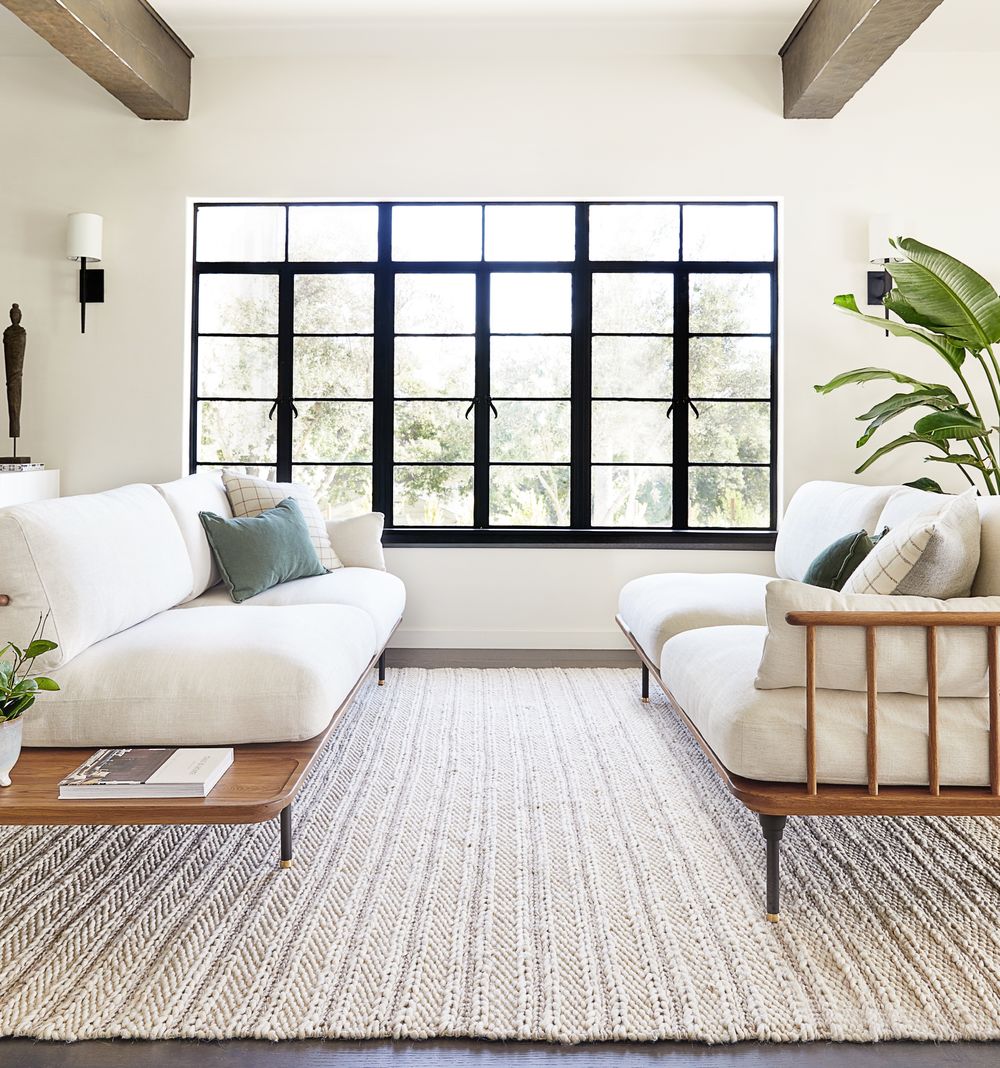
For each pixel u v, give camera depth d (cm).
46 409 438
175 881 201
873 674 181
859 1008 154
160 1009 153
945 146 429
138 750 202
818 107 414
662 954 171
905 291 338
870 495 300
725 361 457
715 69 430
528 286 458
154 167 435
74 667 214
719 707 197
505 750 290
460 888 198
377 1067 141
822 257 433
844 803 180
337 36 418
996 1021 151
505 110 433
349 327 459
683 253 455
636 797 252
